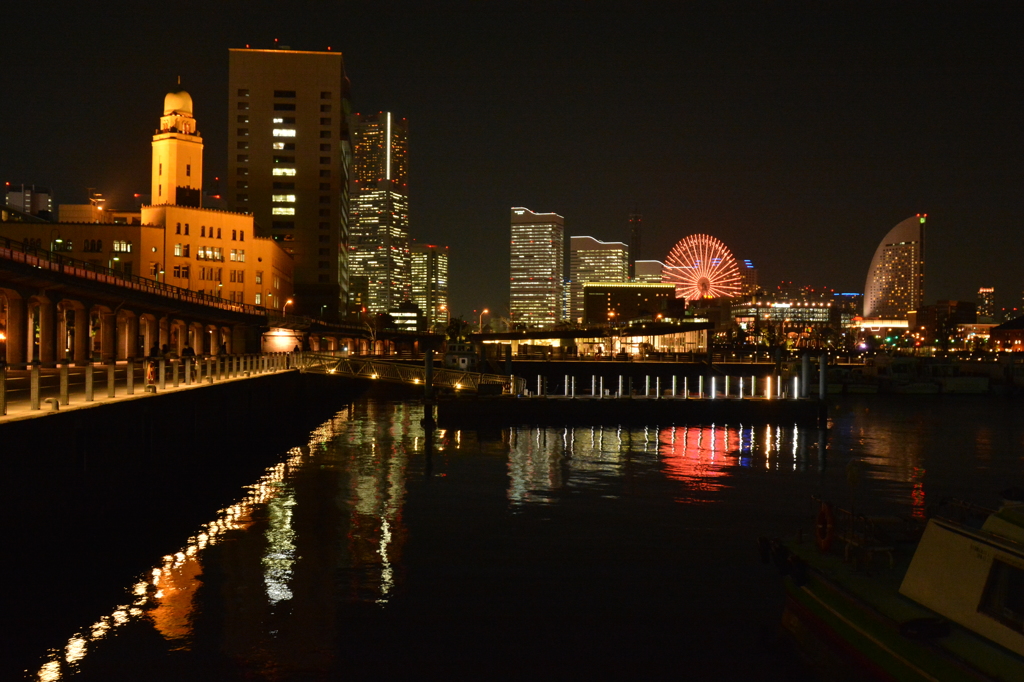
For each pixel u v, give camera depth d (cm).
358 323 18625
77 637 1602
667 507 2941
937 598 1288
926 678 1209
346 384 9131
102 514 2297
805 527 2619
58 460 1988
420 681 1451
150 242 11756
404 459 4119
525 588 1959
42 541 1894
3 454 1683
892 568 1494
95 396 2669
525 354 12375
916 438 5334
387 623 1720
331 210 17938
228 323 9575
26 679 1417
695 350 14112
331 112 17938
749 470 3866
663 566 2148
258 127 17838
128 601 1814
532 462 4053
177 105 13862
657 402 5847
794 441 5069
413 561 2184
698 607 1833
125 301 6619
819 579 1503
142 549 2255
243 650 1564
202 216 12525
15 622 1662
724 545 2375
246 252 13100
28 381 3588
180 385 3428
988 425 6266
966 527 1303
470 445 4694
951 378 10369
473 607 1822
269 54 17875
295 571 2078
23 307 5428
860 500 3172
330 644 1605
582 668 1514
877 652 1320
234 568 2094
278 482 3406
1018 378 10406
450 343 9556
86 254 11369
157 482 2812
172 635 1627
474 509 2878
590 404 5756
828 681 1451
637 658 1556
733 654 1578
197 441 3347
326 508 2869
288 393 5934
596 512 2844
